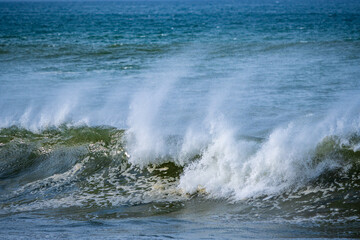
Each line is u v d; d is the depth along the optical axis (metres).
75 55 63.00
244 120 28.03
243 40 82.38
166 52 65.31
